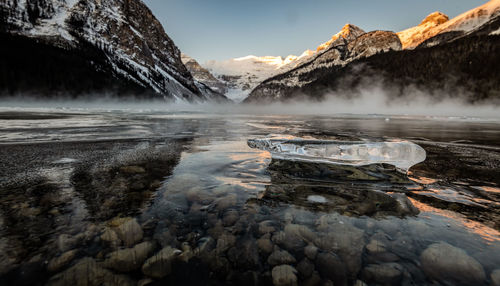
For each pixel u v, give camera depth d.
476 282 0.75
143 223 1.10
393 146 2.25
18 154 2.58
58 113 12.06
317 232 1.05
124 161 2.34
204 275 0.79
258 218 1.18
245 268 0.82
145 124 6.77
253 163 2.27
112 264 0.82
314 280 0.76
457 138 4.37
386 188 1.65
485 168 2.20
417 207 1.34
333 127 6.71
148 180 1.75
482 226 1.12
